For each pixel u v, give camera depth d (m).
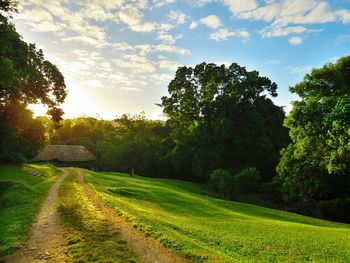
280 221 25.00
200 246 12.24
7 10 21.47
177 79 61.97
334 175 36.72
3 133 43.22
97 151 87.56
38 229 14.62
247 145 54.78
